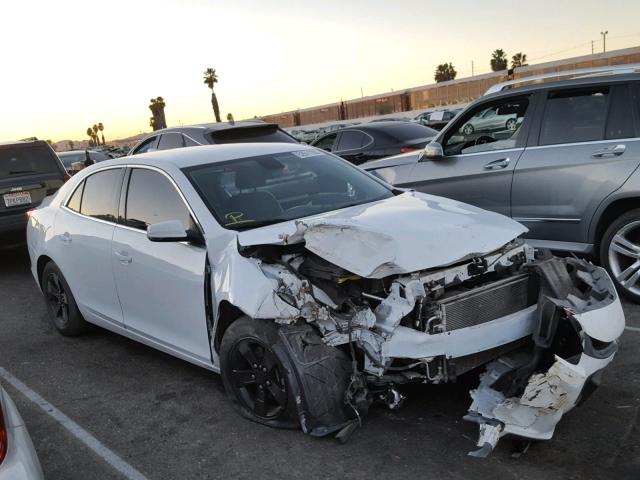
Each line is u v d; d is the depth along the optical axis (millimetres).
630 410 3678
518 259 3766
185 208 4297
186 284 4129
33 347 5785
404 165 7125
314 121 57312
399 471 3258
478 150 6484
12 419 2516
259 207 4293
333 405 3482
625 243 5402
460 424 3668
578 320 3221
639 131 5367
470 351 3322
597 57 34125
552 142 5879
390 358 3320
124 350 5496
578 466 3172
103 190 5191
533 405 3113
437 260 3348
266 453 3551
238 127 10469
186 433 3891
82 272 5305
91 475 3533
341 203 4500
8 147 9039
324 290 3566
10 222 8812
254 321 3617
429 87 47531
